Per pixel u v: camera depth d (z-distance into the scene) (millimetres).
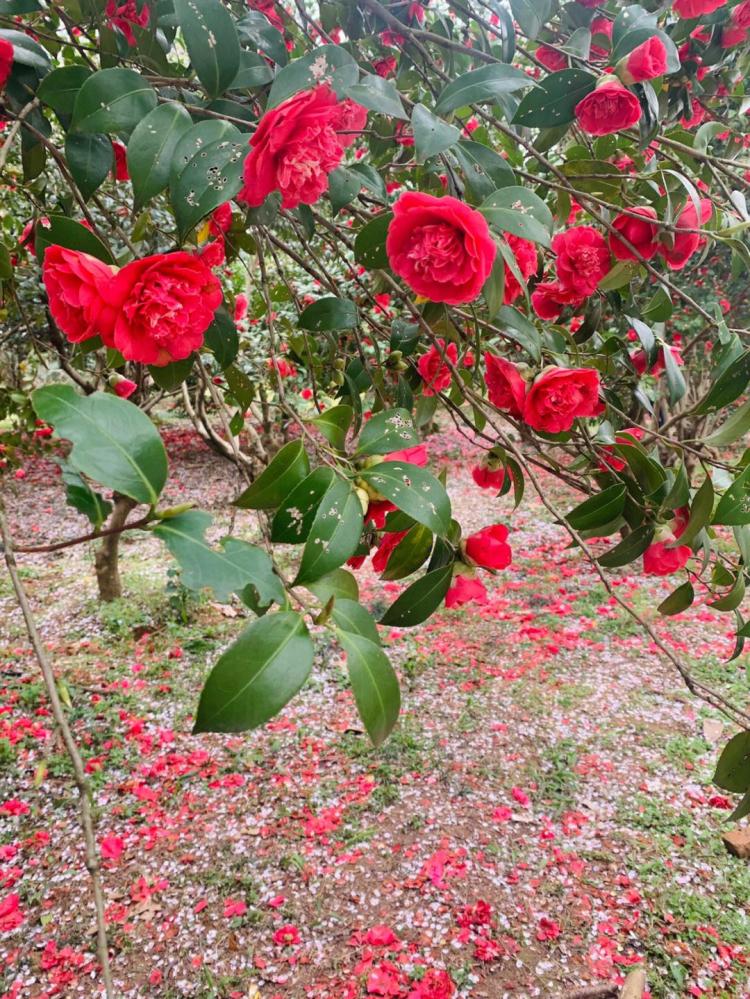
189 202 727
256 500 692
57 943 2691
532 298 1265
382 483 677
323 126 691
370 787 3510
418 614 831
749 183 1078
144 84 780
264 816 3328
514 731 3939
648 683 4344
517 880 2959
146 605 5512
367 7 1260
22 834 3176
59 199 1137
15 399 2930
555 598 5566
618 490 952
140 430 570
